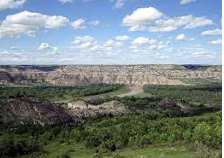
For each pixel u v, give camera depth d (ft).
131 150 262.06
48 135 321.52
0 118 374.63
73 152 270.87
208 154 209.87
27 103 427.74
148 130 306.76
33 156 262.67
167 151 243.40
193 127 302.25
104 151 263.08
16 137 305.94
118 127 357.61
